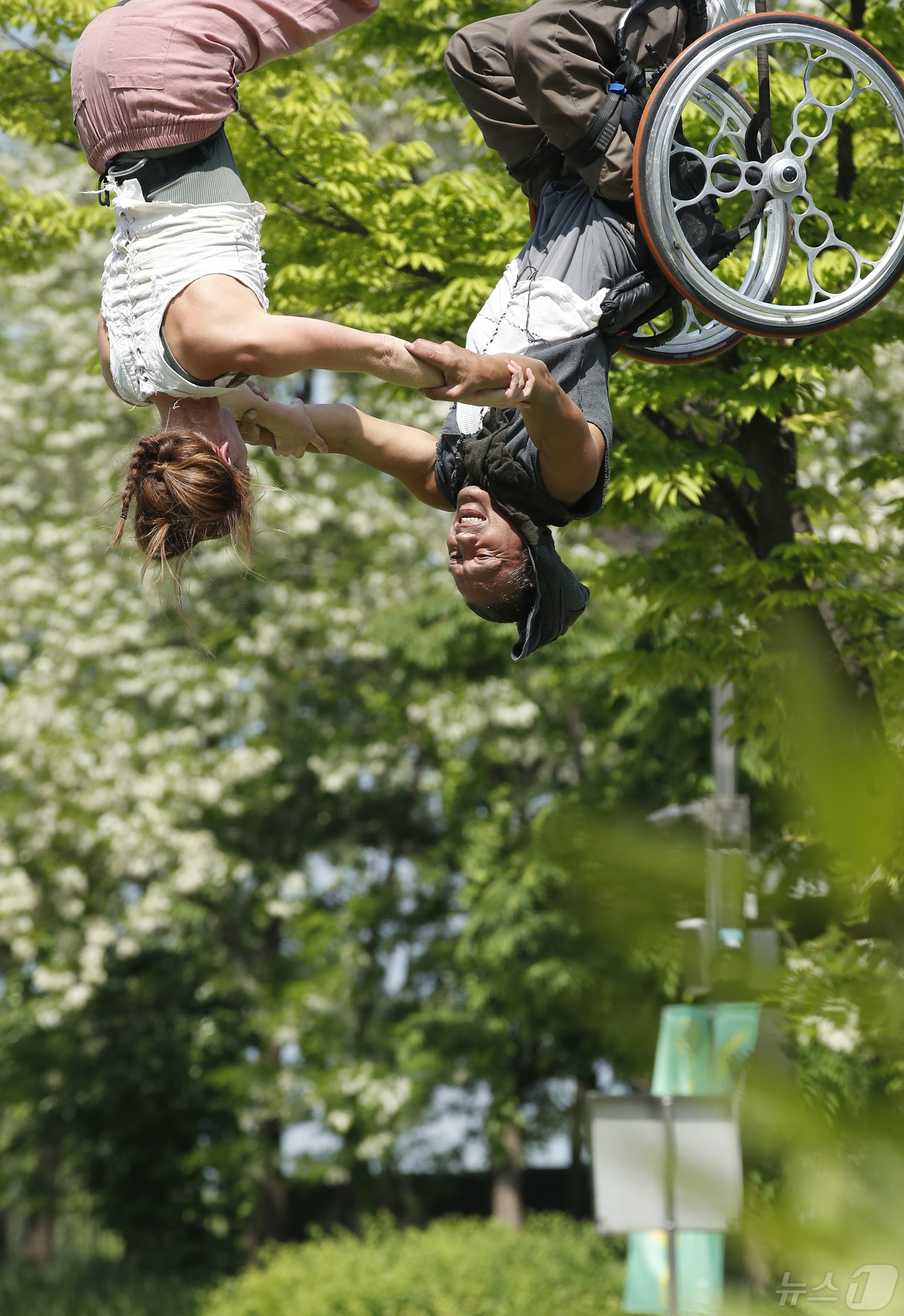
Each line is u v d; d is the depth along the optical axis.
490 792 30.75
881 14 11.73
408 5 13.45
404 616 28.45
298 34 4.91
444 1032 32.22
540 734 30.17
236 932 34.69
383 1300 25.83
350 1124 32.81
